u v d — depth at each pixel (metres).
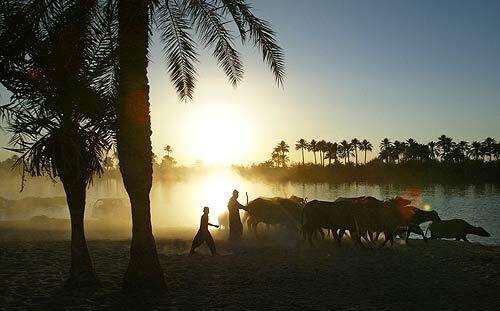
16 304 8.12
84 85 8.86
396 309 8.32
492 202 59.66
